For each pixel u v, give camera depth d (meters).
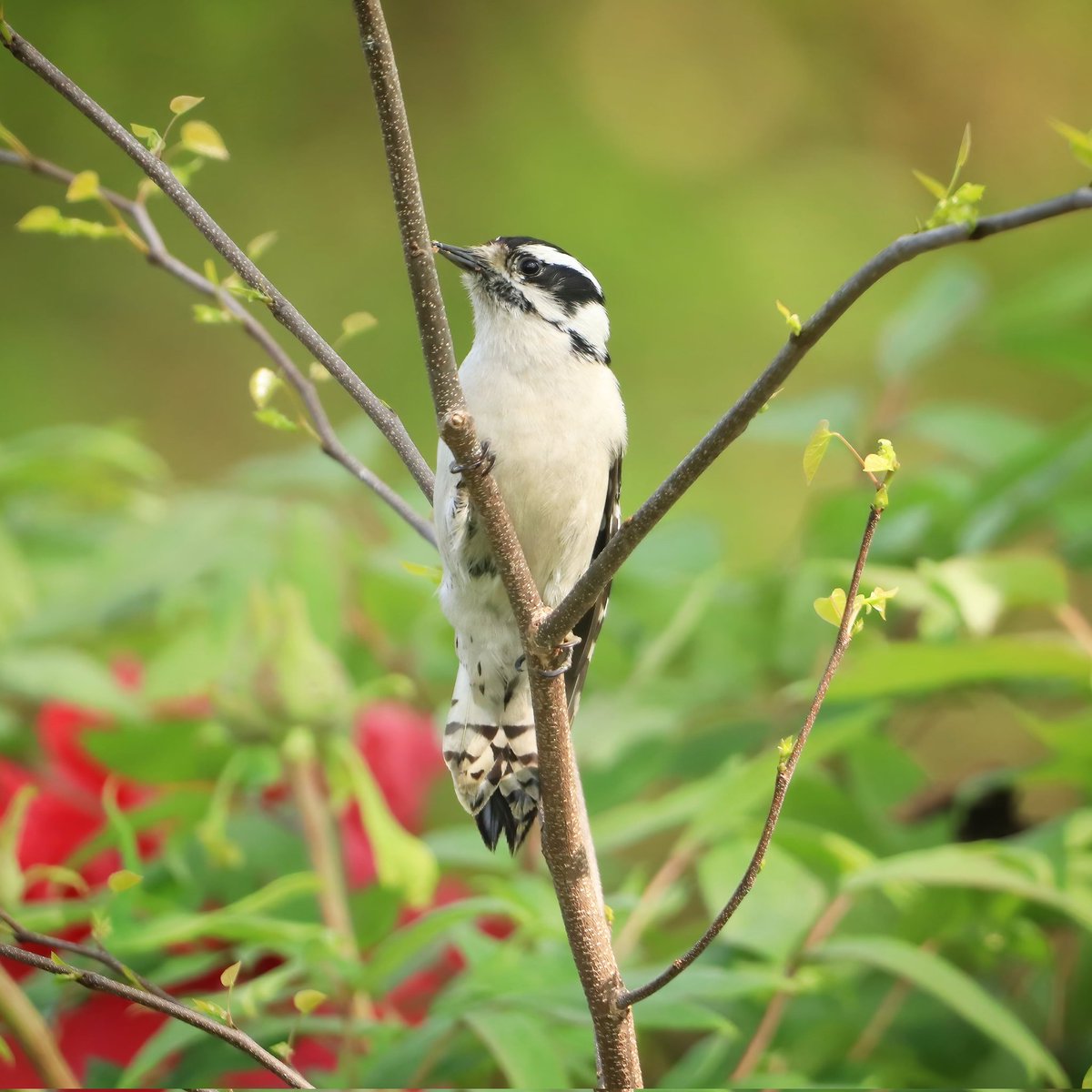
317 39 18.94
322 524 7.64
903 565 8.28
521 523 6.89
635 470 15.51
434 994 6.76
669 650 7.53
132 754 6.88
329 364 5.18
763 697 8.20
